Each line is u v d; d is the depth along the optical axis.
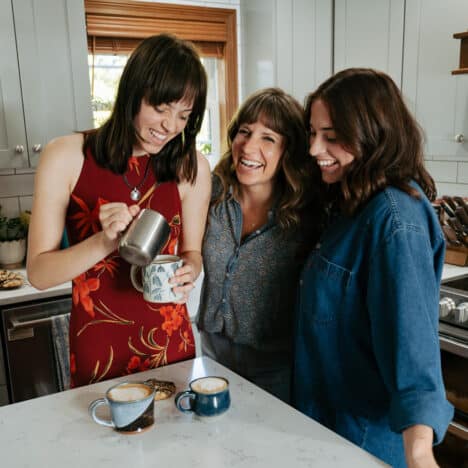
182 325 1.40
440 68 2.27
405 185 1.10
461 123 2.22
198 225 1.43
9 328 2.14
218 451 0.93
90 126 2.47
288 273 1.49
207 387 1.04
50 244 1.21
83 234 1.27
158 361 1.33
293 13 2.86
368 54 2.67
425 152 2.40
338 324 1.17
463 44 2.09
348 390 1.20
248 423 1.01
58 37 2.34
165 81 1.09
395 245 1.02
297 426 1.00
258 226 1.53
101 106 2.94
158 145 1.19
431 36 2.29
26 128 2.34
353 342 1.16
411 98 2.44
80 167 1.23
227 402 1.03
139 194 1.29
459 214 2.24
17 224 2.52
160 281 1.12
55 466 0.89
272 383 1.56
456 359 1.85
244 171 1.47
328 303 1.18
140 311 1.30
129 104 1.14
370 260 1.06
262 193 1.52
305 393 1.28
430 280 1.02
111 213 1.09
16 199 2.72
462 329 1.84
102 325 1.27
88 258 1.12
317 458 0.90
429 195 1.21
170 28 2.99
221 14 3.12
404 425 0.93
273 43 2.86
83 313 1.28
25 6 2.25
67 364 2.25
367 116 1.09
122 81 1.14
